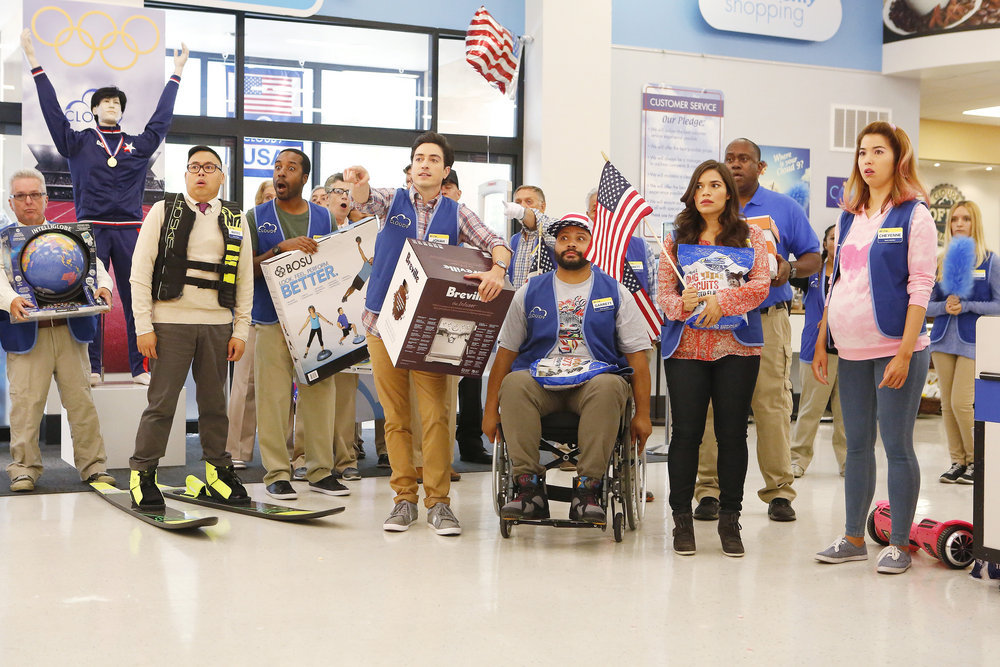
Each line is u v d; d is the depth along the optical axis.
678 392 3.66
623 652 2.53
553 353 3.92
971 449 5.45
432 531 3.96
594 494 3.71
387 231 3.91
